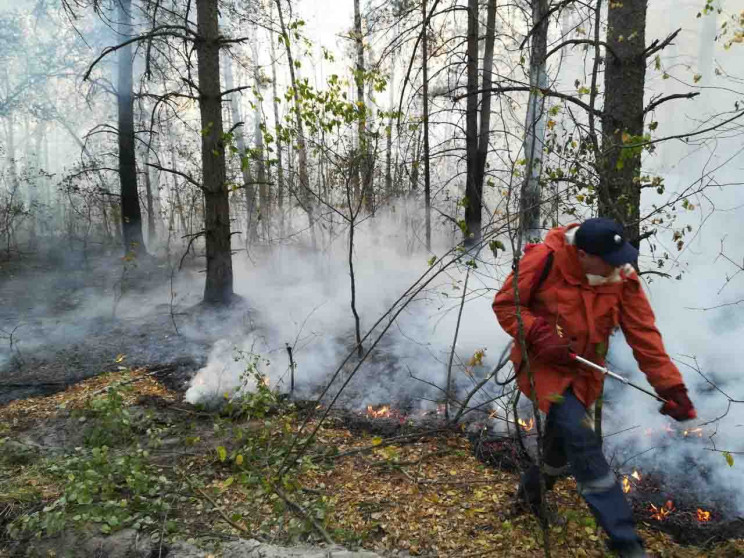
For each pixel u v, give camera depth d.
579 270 2.43
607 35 4.52
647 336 2.42
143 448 3.80
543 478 2.59
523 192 3.15
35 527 2.88
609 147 3.97
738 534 2.69
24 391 4.96
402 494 3.15
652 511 2.91
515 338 2.57
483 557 2.60
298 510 3.01
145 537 2.81
